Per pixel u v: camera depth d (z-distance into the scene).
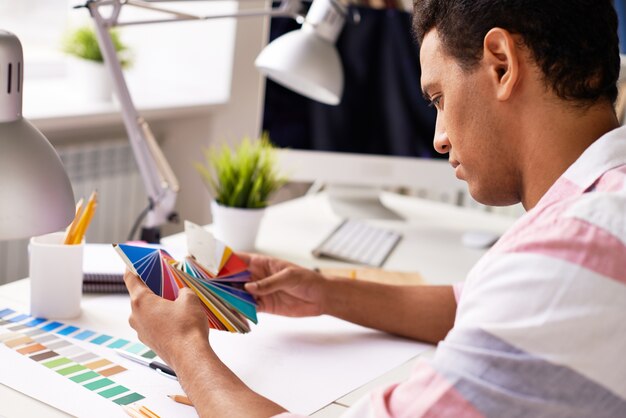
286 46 1.62
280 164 1.88
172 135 2.44
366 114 1.89
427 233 1.86
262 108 1.86
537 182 0.84
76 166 2.04
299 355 1.11
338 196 2.02
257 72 2.39
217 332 1.15
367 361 1.11
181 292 0.99
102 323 1.16
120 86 1.43
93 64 2.08
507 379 0.71
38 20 2.27
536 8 0.79
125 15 2.37
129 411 0.90
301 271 1.22
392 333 1.22
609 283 0.69
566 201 0.76
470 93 0.84
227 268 1.20
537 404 0.70
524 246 0.73
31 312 1.16
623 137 0.80
